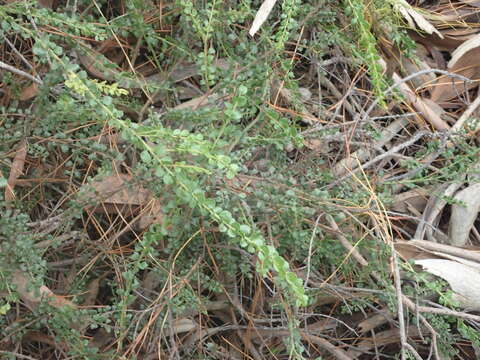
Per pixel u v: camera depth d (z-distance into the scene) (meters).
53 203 1.28
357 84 1.42
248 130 1.20
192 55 1.22
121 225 1.24
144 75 1.35
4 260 1.08
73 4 1.27
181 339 1.24
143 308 1.18
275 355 1.29
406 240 1.35
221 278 1.24
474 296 1.23
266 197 1.11
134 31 1.21
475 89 1.45
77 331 1.12
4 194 1.21
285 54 1.37
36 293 1.08
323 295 1.25
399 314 1.08
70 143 1.18
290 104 1.33
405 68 1.42
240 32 1.27
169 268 1.14
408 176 1.29
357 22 1.09
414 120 1.41
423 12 1.42
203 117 1.13
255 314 1.27
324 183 1.25
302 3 1.33
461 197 1.33
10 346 1.21
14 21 1.05
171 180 0.94
